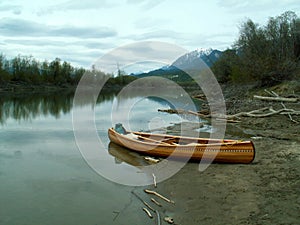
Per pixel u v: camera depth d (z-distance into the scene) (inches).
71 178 403.9
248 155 402.9
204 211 284.7
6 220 289.9
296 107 856.3
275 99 972.6
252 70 1370.6
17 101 1704.0
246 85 1558.8
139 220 281.4
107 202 324.5
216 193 321.4
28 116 1083.9
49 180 398.0
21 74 2827.3
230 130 703.1
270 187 319.9
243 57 1600.6
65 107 1396.4
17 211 308.8
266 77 1310.3
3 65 2682.1
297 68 1296.8
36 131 765.9
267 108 841.5
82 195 346.0
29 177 410.6
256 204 285.1
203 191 331.0
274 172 362.6
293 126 669.3
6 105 1472.7
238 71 1640.0
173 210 294.7
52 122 928.9
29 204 325.1
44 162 482.6
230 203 294.8
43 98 1966.0
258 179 347.6
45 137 684.7
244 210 277.0
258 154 449.4
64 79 3191.4
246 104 1083.9
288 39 1592.0
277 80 1270.9
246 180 348.8
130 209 305.7
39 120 976.9
